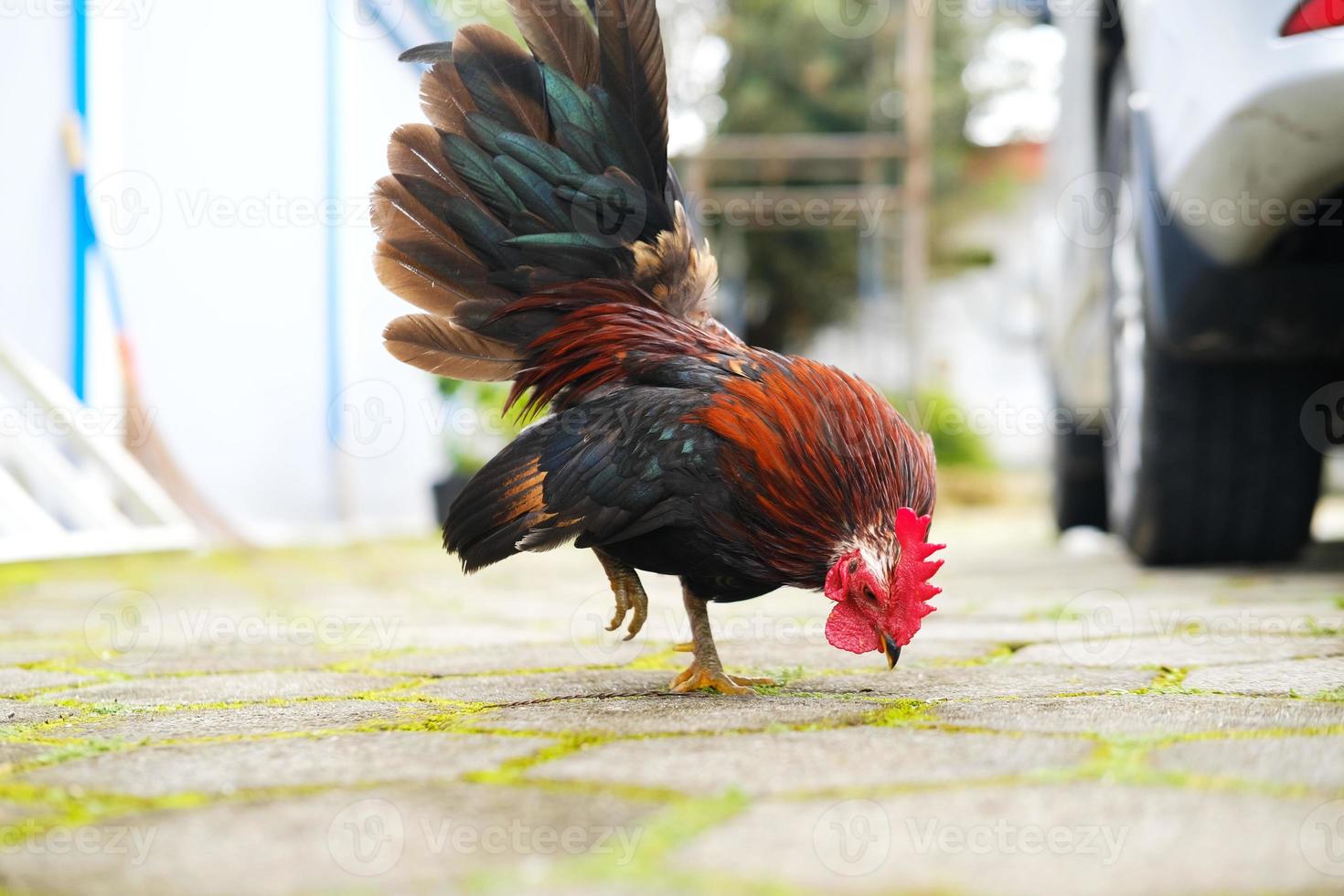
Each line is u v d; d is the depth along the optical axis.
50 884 1.30
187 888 1.28
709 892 1.24
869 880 1.27
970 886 1.25
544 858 1.36
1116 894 1.22
